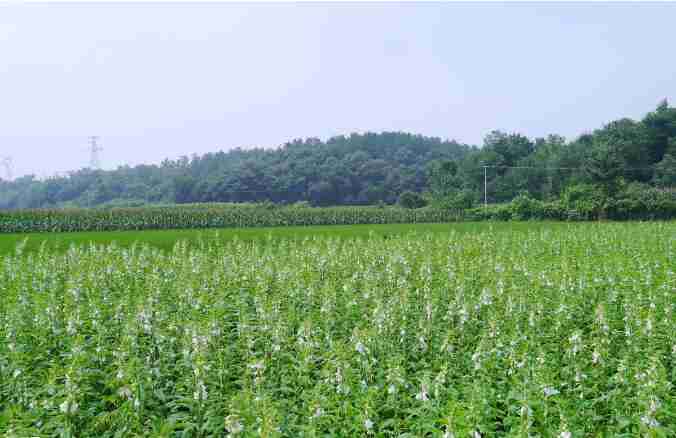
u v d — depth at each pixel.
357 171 146.12
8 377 8.89
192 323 9.70
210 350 9.65
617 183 89.50
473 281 16.88
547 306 13.20
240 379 8.80
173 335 10.90
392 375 7.82
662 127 117.38
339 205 141.12
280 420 7.01
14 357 8.90
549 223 66.69
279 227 67.81
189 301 13.28
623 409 7.79
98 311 11.76
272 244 34.59
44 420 7.74
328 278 17.61
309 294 13.92
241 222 70.50
